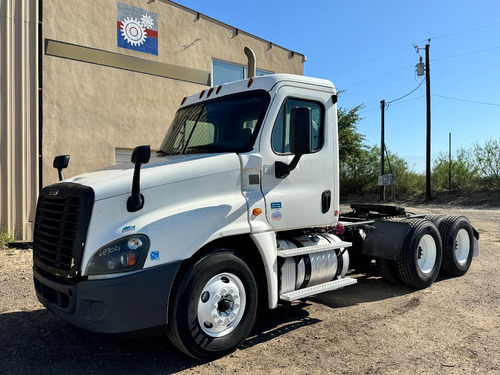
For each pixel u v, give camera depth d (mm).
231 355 3963
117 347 4145
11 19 9273
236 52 14016
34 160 9516
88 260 3383
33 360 3850
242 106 4598
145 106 11594
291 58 15977
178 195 3771
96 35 10641
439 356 3879
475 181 26109
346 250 5195
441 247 6461
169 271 3471
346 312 5199
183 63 12500
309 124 3977
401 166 29375
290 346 4168
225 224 3895
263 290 4316
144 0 11578
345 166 30844
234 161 4121
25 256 8266
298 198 4574
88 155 10469
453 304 5441
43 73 9727
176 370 3654
